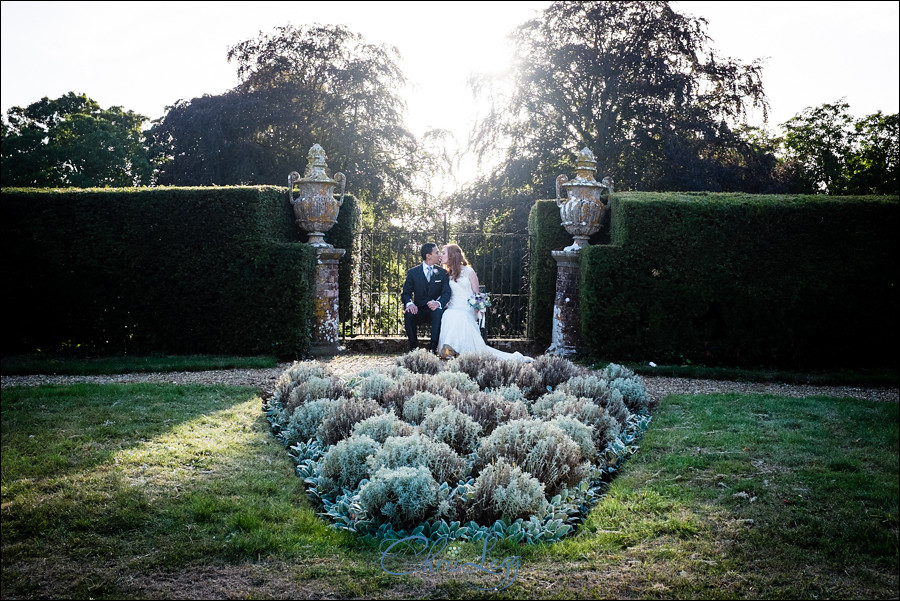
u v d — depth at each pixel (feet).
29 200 32.58
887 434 17.44
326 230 36.04
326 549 11.46
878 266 29.86
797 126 89.51
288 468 15.48
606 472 16.26
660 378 28.04
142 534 11.85
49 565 10.77
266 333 32.86
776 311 30.71
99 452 15.56
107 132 94.94
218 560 11.07
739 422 19.06
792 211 30.55
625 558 11.25
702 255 31.27
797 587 10.34
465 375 21.76
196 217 32.91
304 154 80.53
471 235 40.14
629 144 70.49
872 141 85.25
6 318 32.55
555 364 23.97
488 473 13.06
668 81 69.05
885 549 11.40
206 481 14.23
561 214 35.65
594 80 72.49
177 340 33.19
